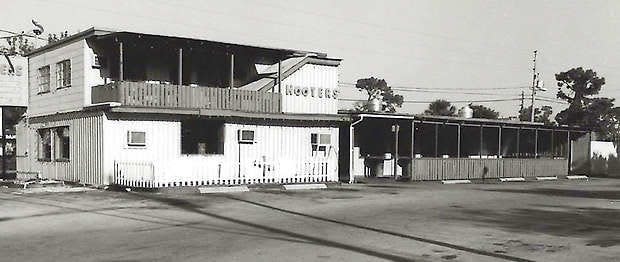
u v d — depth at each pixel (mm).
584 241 10539
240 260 8398
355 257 8695
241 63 26250
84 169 21609
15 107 29469
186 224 12297
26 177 25812
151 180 20391
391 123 29906
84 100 22078
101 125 20609
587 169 38844
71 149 22516
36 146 25234
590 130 38656
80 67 22344
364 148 30078
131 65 23328
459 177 30297
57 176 23484
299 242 10023
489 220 13516
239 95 23578
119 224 12203
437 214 14617
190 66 24859
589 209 16391
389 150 31078
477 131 34344
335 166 26281
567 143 37469
